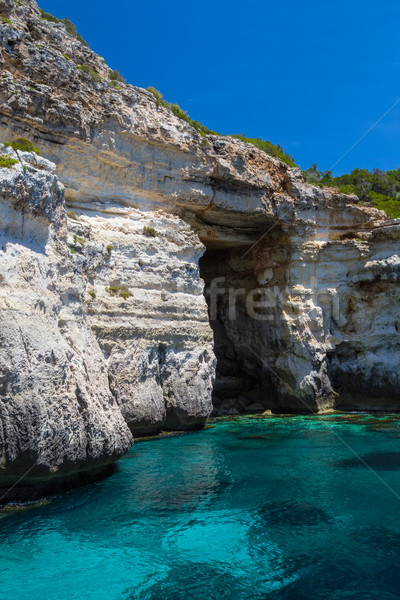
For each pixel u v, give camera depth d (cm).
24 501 1040
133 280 1938
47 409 1000
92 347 1338
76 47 1989
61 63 1809
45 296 1145
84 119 1844
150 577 788
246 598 729
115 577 783
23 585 752
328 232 2759
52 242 1262
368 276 2642
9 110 1630
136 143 2072
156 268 2020
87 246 1752
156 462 1485
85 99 1866
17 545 875
